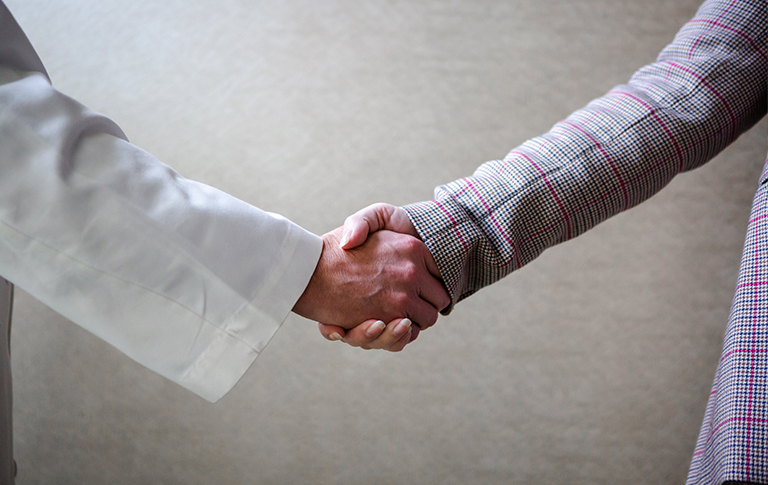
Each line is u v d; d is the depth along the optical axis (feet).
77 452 4.56
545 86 4.55
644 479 4.24
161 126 4.69
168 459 4.50
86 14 4.84
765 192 1.78
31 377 4.59
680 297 4.34
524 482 4.32
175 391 4.52
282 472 4.43
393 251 2.19
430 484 4.37
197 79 4.73
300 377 4.48
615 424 4.30
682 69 2.38
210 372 1.76
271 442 4.45
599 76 4.53
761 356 1.57
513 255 2.27
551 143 2.37
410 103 4.60
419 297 2.25
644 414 4.29
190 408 4.50
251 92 4.69
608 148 2.30
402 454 4.39
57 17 4.85
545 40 4.58
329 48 4.68
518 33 4.59
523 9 4.61
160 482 4.49
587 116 2.43
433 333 4.46
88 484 4.53
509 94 4.56
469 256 2.32
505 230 2.27
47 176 1.51
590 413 4.33
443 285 2.31
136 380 4.54
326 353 4.48
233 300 1.75
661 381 4.30
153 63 4.77
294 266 1.90
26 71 1.67
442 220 2.27
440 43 4.63
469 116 4.57
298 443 4.44
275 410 4.47
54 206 1.52
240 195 4.60
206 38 4.76
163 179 1.72
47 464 4.58
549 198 2.27
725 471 1.52
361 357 4.47
